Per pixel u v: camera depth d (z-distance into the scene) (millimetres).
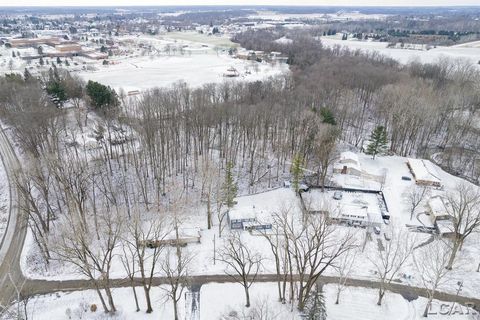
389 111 99250
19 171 71688
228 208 65812
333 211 62875
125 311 46000
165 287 50031
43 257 53781
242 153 89312
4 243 57812
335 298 48625
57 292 48844
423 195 69625
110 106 99750
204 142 89312
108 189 71812
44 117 80500
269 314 45594
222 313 46031
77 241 44031
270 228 61688
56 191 68375
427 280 51562
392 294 49594
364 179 78875
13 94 99562
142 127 82000
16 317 43625
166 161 81250
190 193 73062
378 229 61688
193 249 56969
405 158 89938
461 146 94750
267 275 52594
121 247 56375
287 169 83812
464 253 56719
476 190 75438
